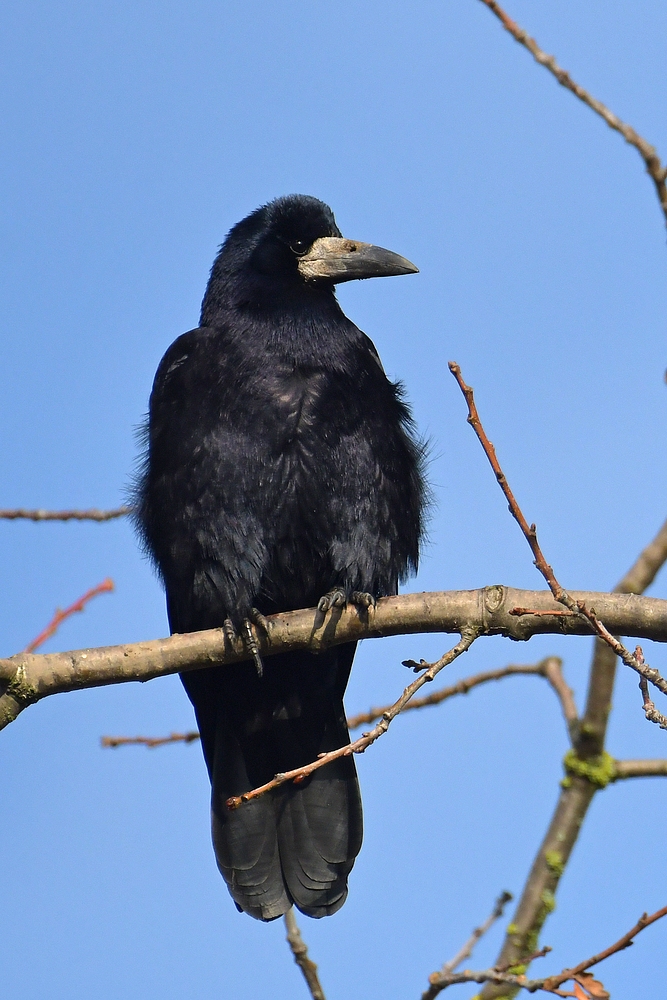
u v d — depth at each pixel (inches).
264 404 418.0
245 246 459.5
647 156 320.2
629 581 420.8
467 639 336.2
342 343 438.3
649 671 289.4
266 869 424.2
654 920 295.9
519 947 398.0
